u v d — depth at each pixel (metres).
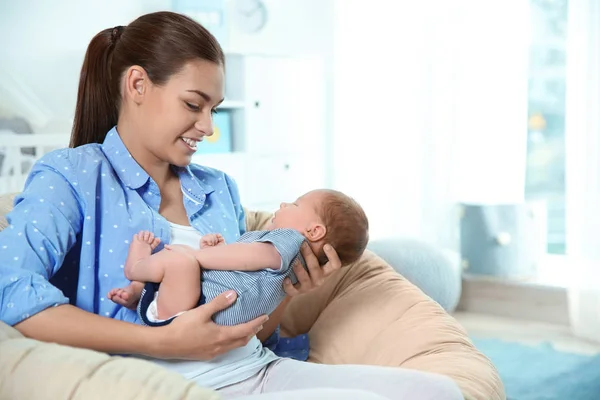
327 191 1.78
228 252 1.57
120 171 1.67
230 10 4.92
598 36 3.87
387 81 4.63
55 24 4.21
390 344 1.89
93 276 1.58
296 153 4.86
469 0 4.32
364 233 1.77
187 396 1.19
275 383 1.59
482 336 3.79
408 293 2.03
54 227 1.51
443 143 4.42
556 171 4.76
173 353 1.46
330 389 1.35
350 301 2.06
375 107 4.69
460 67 4.36
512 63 4.31
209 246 1.66
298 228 1.72
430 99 4.44
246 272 1.57
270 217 2.34
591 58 3.89
